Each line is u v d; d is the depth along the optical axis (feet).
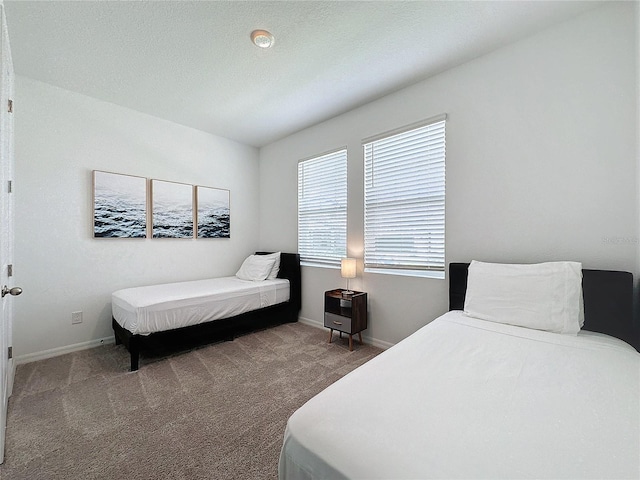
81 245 9.35
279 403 6.12
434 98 8.21
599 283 5.55
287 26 6.28
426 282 8.45
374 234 9.79
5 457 4.58
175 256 11.66
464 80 7.64
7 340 6.16
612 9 5.69
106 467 4.41
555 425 2.72
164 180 11.34
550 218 6.43
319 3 5.67
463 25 6.28
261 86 8.77
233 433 5.18
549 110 6.42
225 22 6.15
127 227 10.30
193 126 12.01
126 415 5.69
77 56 7.32
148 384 6.91
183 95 9.37
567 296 5.45
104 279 9.82
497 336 5.18
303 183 12.53
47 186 8.71
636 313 5.47
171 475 4.25
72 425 5.39
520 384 3.51
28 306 8.37
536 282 5.77
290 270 12.25
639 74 5.28
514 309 5.83
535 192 6.61
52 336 8.77
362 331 10.02
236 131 12.58
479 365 4.04
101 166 9.76
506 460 2.27
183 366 7.90
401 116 8.96
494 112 7.16
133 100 9.73
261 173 14.65
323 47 6.98
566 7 5.80
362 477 2.20
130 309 7.86
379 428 2.69
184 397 6.34
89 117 9.49
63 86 8.84
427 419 2.82
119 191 10.08
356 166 10.22
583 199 6.05
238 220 13.88
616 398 3.18
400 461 2.28
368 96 9.39
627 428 2.66
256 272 12.10
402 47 7.00
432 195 8.38
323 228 11.66
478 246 7.45
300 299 12.47
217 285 10.75
